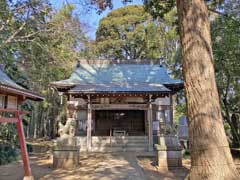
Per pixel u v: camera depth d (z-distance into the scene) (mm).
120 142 15031
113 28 29734
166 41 25016
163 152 9273
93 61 19078
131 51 30188
